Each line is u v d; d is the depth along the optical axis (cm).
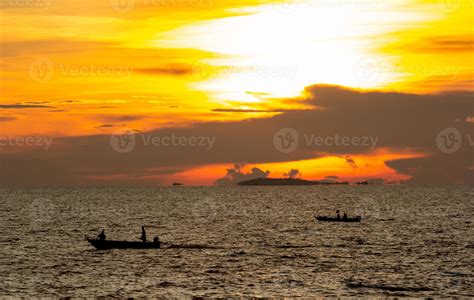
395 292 7225
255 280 7862
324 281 7819
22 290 7281
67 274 8188
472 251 10481
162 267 8706
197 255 9856
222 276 8100
